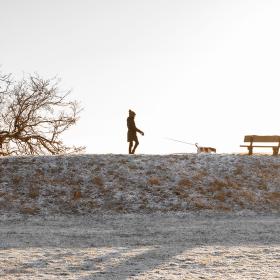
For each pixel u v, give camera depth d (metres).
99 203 34.97
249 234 24.25
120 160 42.94
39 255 18.39
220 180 39.72
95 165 41.62
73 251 19.36
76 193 36.31
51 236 23.86
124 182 38.75
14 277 14.53
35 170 40.28
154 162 42.78
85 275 14.84
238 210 34.31
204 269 15.73
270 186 39.31
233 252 18.98
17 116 62.75
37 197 35.75
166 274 14.95
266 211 34.25
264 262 16.94
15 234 24.58
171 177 39.88
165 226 27.86
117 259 17.56
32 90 63.97
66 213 33.12
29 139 63.19
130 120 46.59
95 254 18.62
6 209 33.38
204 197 36.59
